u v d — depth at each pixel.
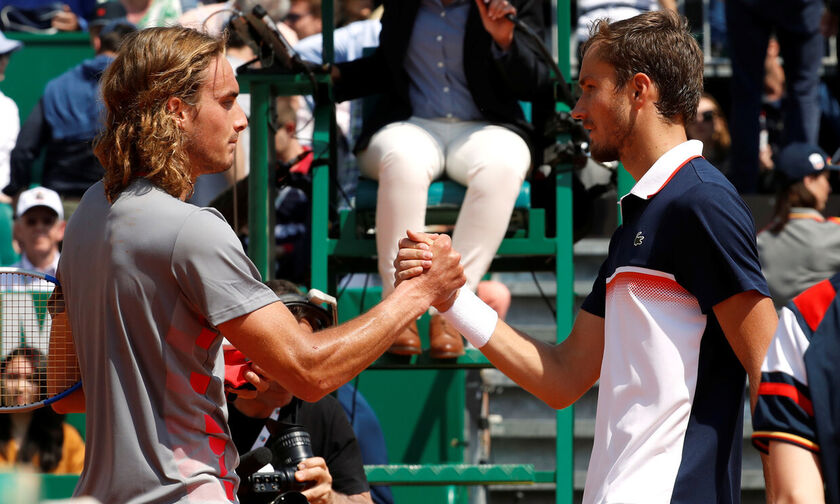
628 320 5.57
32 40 16.91
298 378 5.16
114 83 5.25
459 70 8.77
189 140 5.28
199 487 5.00
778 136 15.42
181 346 5.07
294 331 5.17
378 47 9.08
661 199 5.57
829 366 4.26
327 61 9.19
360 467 7.42
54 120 14.48
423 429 10.73
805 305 4.43
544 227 8.69
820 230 11.65
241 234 10.45
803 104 13.94
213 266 5.04
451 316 6.18
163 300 5.03
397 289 5.76
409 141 8.42
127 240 5.05
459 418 10.76
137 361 5.03
